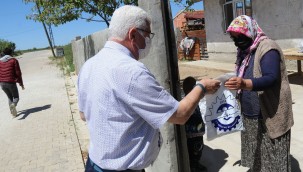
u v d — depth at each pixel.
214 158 4.44
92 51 7.56
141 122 2.02
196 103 2.07
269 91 2.89
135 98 1.89
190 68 13.80
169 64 3.15
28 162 5.45
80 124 7.38
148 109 1.91
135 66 1.91
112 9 8.52
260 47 2.87
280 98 2.88
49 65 26.83
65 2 8.58
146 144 2.05
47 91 12.66
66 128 7.17
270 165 3.13
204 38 16.58
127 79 1.88
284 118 2.91
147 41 2.09
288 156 3.05
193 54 16.56
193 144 3.91
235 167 4.12
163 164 3.63
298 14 9.38
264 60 2.79
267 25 10.72
